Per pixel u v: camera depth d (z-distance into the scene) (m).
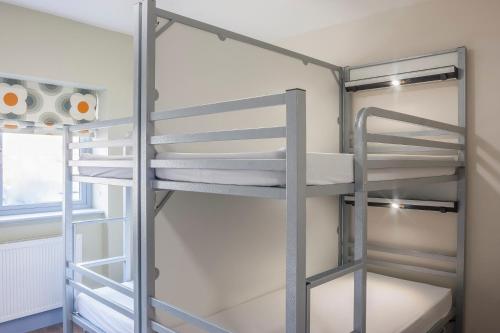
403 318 2.01
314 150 2.75
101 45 3.37
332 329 1.87
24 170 3.35
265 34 3.33
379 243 2.95
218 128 2.06
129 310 1.86
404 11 2.77
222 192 1.42
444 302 2.36
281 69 2.46
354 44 3.01
